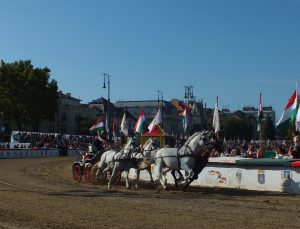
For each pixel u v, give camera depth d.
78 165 26.92
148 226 12.91
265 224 13.15
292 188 21.06
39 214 15.00
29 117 91.69
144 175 27.73
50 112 95.31
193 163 21.44
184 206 16.75
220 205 17.03
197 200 18.47
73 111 128.00
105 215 14.73
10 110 90.38
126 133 33.91
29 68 92.94
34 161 50.69
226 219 13.94
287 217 14.34
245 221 13.60
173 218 14.12
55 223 13.48
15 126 99.12
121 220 13.84
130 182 26.44
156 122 35.16
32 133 75.06
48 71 95.06
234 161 23.16
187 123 34.88
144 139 36.56
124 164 23.19
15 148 64.50
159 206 16.77
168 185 24.64
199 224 13.14
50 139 75.81
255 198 19.12
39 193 21.16
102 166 24.53
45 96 93.25
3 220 14.01
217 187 23.81
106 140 27.00
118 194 20.78
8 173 33.31
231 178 23.58
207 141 21.48
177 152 21.70
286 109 27.80
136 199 18.84
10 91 90.88
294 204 17.34
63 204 17.25
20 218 14.30
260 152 26.66
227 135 127.44
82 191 22.11
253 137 143.25
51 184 25.58
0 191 21.78
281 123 27.89
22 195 20.12
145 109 149.38
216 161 23.95
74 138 79.75
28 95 91.19
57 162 48.94
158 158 22.22
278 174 21.67
